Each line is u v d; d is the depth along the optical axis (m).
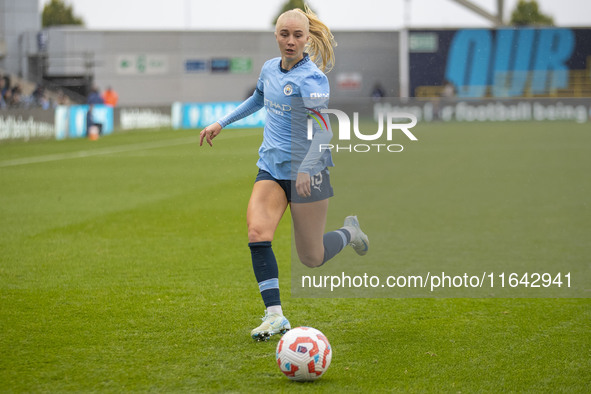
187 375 13.16
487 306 18.02
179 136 93.44
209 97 146.75
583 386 12.58
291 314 17.28
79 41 143.25
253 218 15.62
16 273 21.73
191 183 46.41
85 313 17.34
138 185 45.47
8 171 54.28
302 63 15.59
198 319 16.83
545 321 16.64
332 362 13.86
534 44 129.38
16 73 144.00
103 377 13.07
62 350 14.59
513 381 12.82
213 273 21.75
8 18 143.50
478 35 131.88
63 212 34.38
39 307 17.89
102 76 144.62
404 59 134.88
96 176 50.75
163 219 32.12
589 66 128.38
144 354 14.34
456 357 14.11
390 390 12.39
